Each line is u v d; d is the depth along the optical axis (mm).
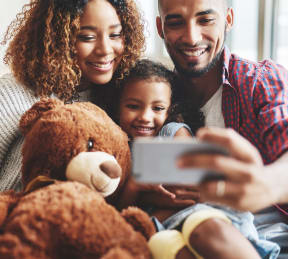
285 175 604
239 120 1137
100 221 651
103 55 1125
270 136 988
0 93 1077
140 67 1233
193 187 945
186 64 1203
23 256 584
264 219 1044
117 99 1232
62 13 1084
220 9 1166
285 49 2031
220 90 1216
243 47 2100
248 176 536
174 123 1137
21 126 900
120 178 870
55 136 804
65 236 624
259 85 1099
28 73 1118
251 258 683
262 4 1941
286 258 955
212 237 697
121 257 591
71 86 1129
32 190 777
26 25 1159
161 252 719
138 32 1242
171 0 1151
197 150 549
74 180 783
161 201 936
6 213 708
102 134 836
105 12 1097
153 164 560
